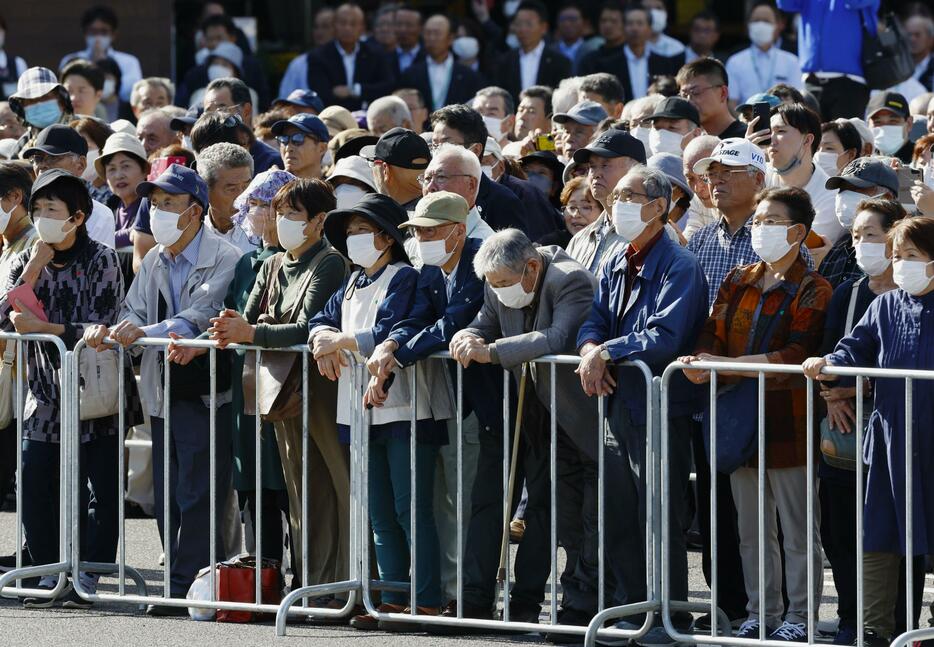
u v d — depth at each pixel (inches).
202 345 812.0
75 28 1893.5
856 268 824.3
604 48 1606.8
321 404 818.8
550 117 1289.4
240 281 858.1
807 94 1114.7
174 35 1910.7
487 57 1710.1
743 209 831.1
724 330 772.6
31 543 871.1
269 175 861.2
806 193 762.8
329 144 1101.1
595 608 788.0
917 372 697.0
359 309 805.2
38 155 991.6
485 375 790.5
